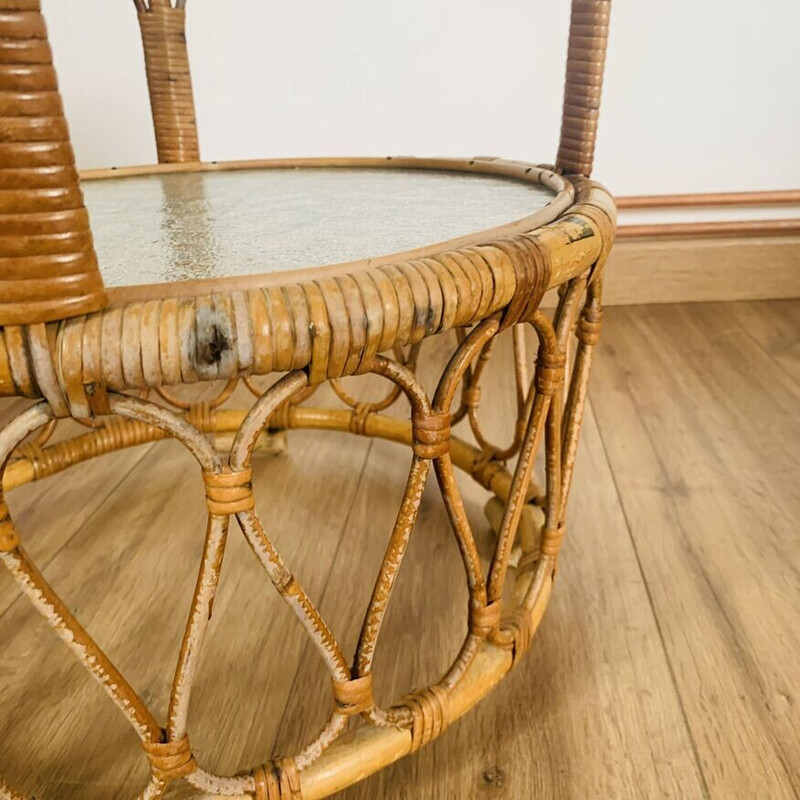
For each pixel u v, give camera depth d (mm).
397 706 461
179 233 451
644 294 1445
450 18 1284
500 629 519
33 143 235
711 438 953
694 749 524
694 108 1342
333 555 738
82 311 264
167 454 946
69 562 732
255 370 289
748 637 626
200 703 566
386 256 345
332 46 1304
